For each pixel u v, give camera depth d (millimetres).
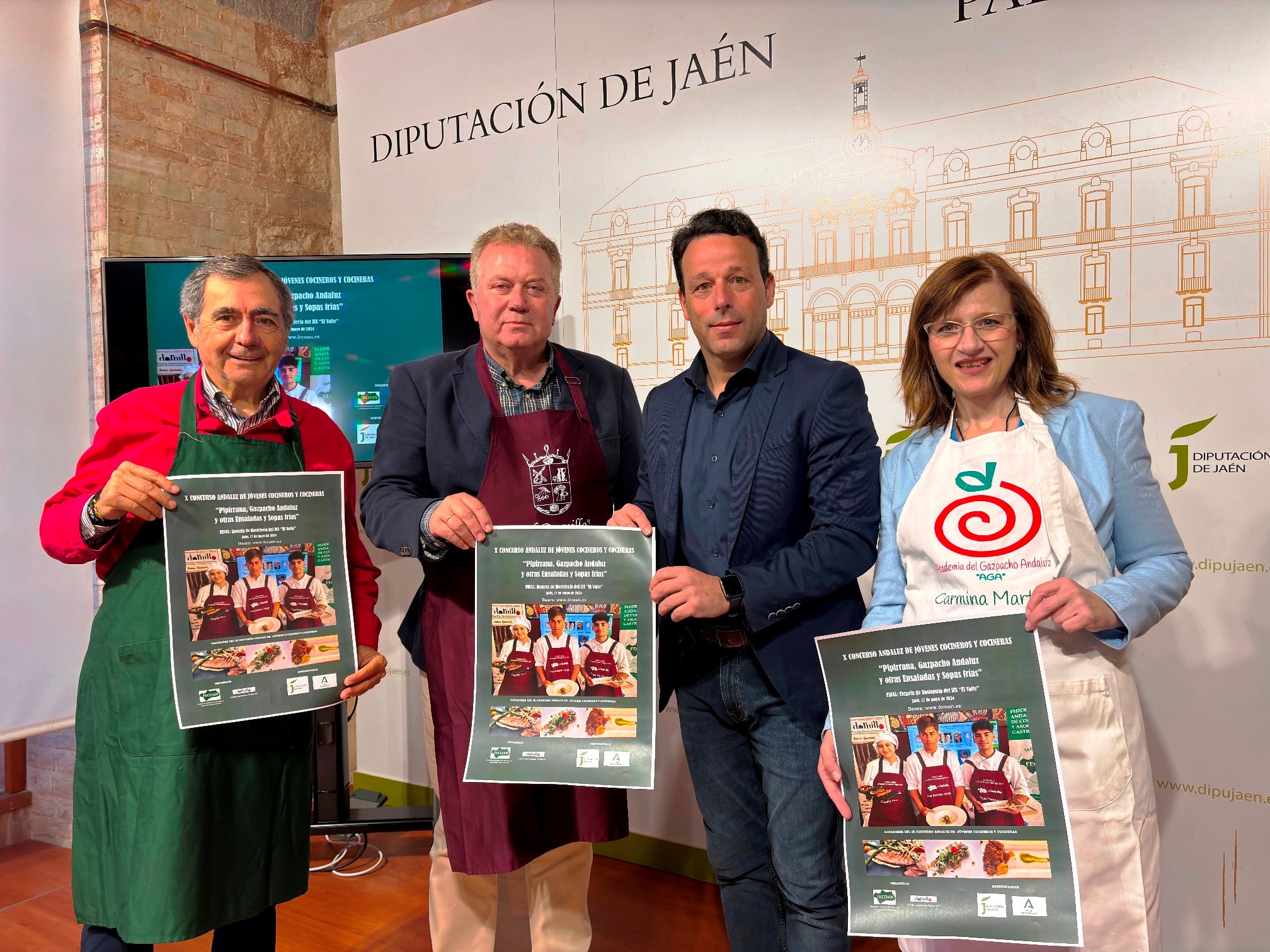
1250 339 1890
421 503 1551
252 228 3227
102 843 1456
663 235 2660
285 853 1562
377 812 2836
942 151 2211
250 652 1439
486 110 3002
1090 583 1217
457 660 1672
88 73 2740
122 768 1435
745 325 1463
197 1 3035
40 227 2605
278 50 3328
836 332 2391
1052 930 1063
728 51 2514
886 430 2332
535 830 1680
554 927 1863
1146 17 1950
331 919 2432
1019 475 1244
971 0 2150
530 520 1663
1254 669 1924
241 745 1492
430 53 3119
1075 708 1193
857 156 2330
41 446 2598
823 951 1421
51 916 2428
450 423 1720
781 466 1454
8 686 2502
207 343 1493
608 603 1404
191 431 1506
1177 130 1933
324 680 1498
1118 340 2025
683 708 1587
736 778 1542
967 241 2193
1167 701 2021
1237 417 1913
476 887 1890
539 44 2867
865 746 1185
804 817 1434
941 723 1152
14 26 2543
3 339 2506
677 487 1551
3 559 2492
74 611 2660
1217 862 1974
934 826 1142
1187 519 1980
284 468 1569
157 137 2908
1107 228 2021
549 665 1411
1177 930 2023
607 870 2736
